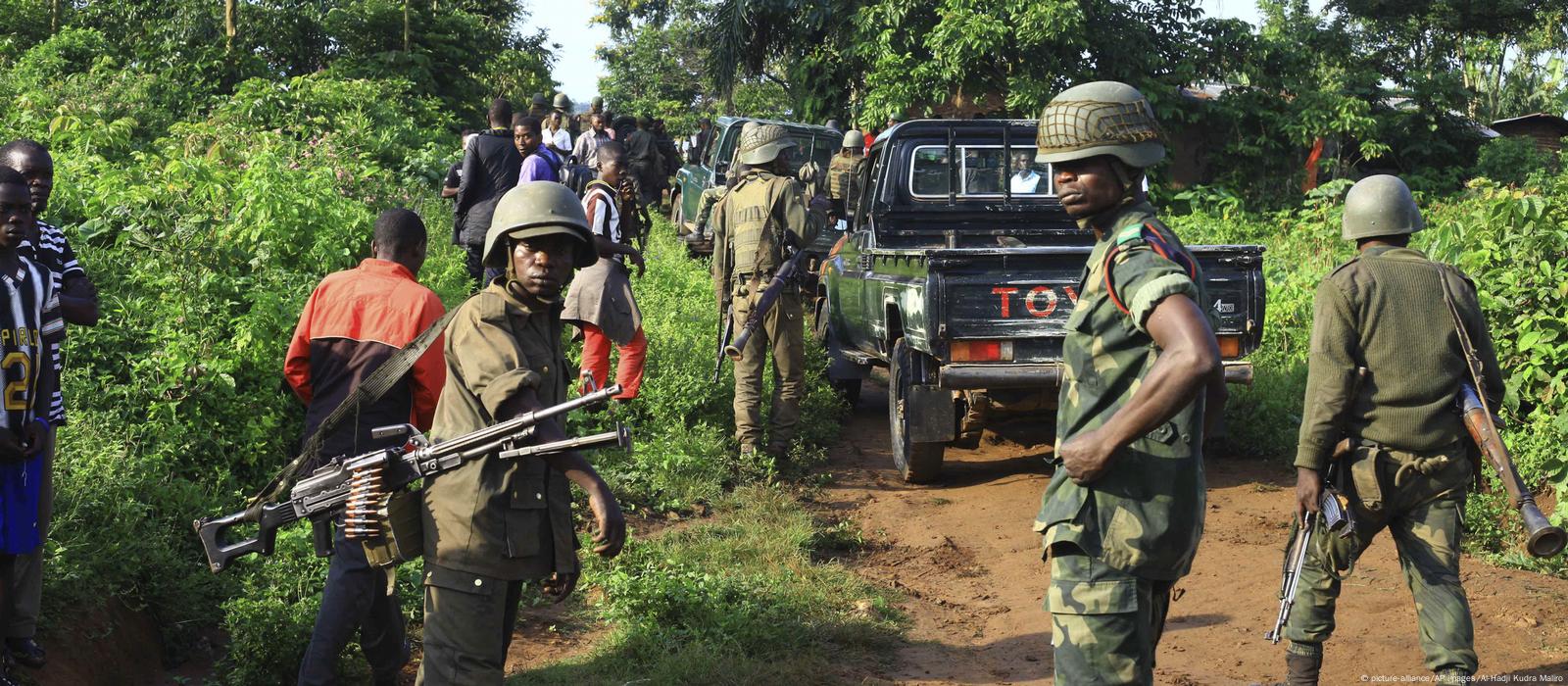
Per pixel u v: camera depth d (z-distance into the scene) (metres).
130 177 8.66
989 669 4.62
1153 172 20.67
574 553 3.24
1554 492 6.50
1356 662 4.53
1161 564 2.83
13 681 3.82
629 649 4.66
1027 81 19.72
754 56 24.67
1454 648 3.72
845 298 9.16
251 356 6.26
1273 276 11.68
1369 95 23.94
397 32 23.30
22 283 3.74
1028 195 8.91
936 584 5.71
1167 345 2.59
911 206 8.77
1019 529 6.52
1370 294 3.79
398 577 4.89
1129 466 2.81
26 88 14.35
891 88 20.59
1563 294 6.82
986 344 6.77
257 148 11.16
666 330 9.02
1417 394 3.76
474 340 3.12
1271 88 22.08
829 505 7.07
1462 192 21.47
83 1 22.53
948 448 8.54
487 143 9.05
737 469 7.43
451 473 3.09
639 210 14.93
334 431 3.94
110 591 4.42
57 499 4.55
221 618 4.82
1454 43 29.61
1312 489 3.86
